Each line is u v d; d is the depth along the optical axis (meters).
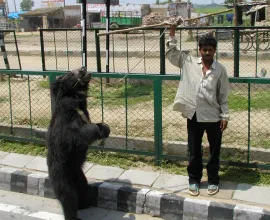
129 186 5.14
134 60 14.12
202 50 4.54
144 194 4.86
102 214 4.96
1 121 7.20
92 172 5.53
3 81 10.52
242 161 5.43
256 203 4.65
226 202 4.69
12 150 6.32
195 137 4.79
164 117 7.02
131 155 5.84
